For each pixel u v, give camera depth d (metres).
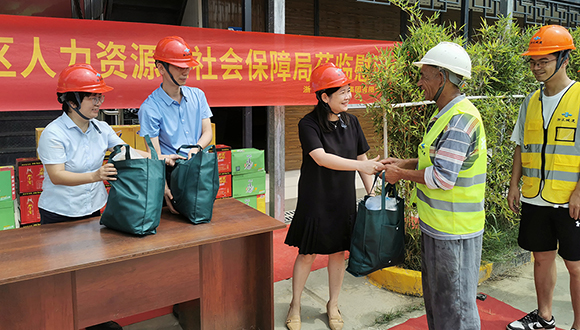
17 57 2.88
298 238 2.52
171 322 2.72
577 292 2.45
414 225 3.30
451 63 1.83
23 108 2.94
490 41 3.46
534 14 4.86
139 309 2.04
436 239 1.97
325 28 6.48
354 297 3.06
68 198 2.32
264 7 6.04
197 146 2.29
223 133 6.23
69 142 2.21
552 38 2.29
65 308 1.86
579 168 2.33
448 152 1.82
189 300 2.26
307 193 2.45
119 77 3.21
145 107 2.51
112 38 3.15
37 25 2.91
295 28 6.20
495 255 3.49
